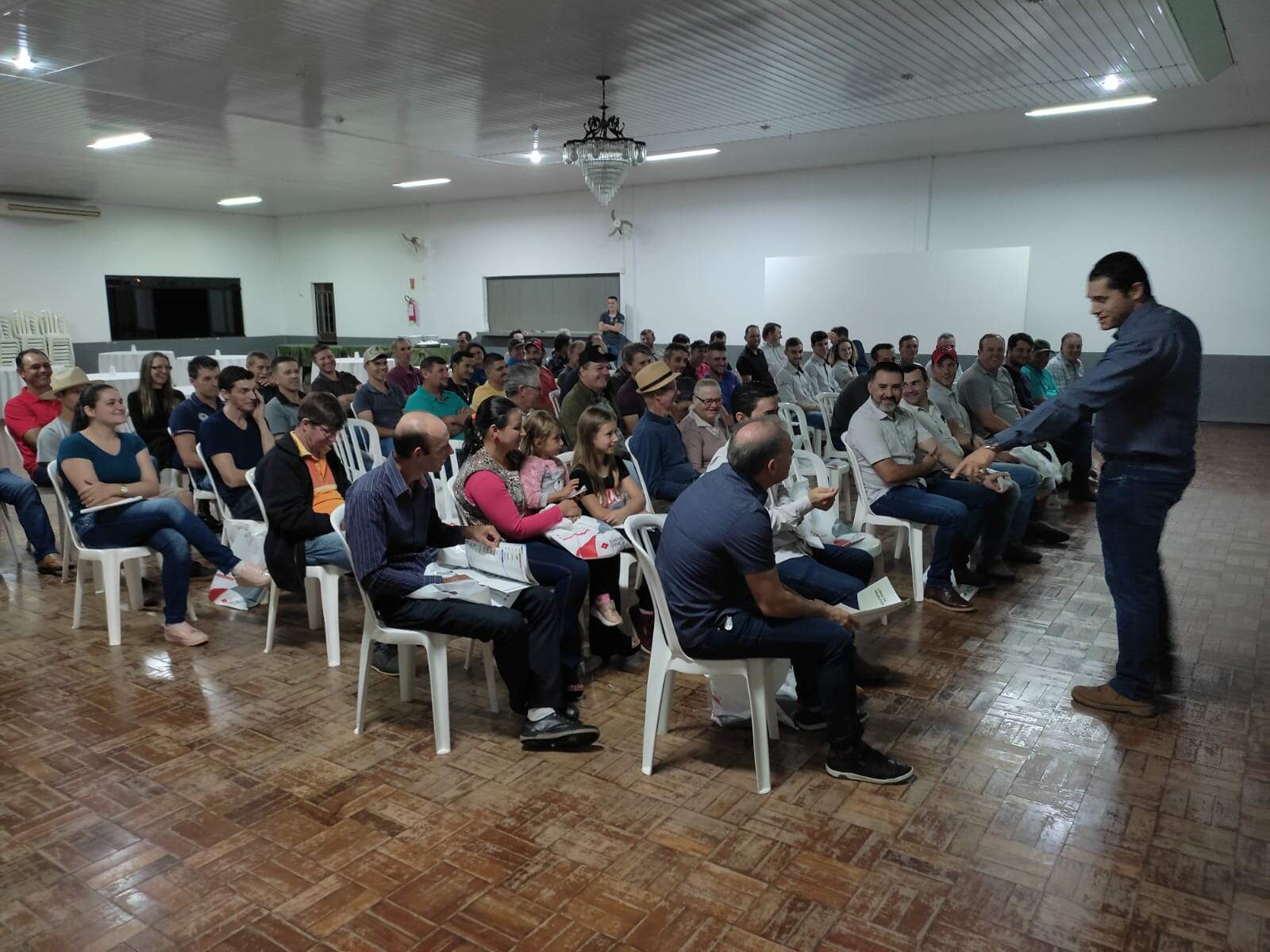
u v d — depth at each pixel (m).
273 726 2.85
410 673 3.00
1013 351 5.99
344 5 4.79
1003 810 2.31
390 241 15.76
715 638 2.31
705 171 11.52
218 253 16.20
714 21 5.17
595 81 6.54
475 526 2.94
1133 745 2.65
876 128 8.65
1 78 6.30
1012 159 10.07
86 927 1.90
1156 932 1.84
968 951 1.79
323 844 2.19
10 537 4.75
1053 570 4.43
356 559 2.62
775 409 3.32
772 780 2.47
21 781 2.51
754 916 1.90
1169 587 4.08
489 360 5.58
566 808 2.35
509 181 12.34
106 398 3.63
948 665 3.26
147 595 4.25
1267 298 9.02
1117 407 2.72
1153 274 9.54
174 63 5.92
